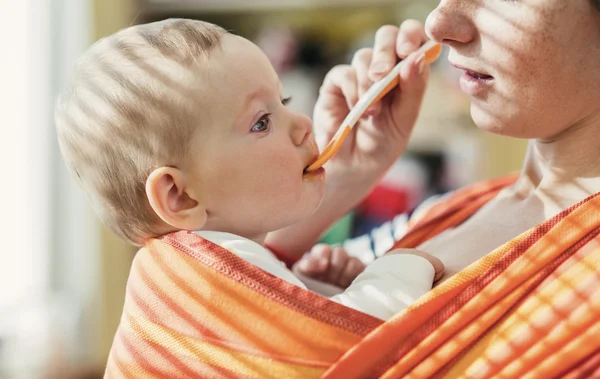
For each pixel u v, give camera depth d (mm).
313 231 995
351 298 711
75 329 2252
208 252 702
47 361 2154
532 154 824
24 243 2182
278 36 2244
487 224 808
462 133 2170
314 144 842
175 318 698
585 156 744
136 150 769
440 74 2156
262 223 804
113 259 2316
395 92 945
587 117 727
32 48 2129
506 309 646
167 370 689
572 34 663
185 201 777
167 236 744
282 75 2230
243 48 801
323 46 2219
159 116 758
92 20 2209
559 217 659
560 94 686
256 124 789
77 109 796
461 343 643
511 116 708
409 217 1062
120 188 790
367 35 2203
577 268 634
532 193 798
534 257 649
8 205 2129
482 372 636
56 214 2266
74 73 820
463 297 648
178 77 761
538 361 625
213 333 678
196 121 759
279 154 791
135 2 2246
